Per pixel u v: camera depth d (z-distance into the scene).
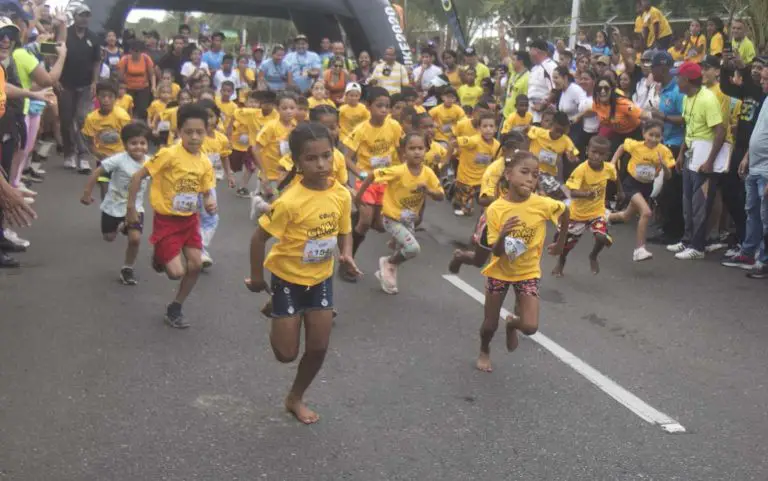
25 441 4.32
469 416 4.82
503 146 7.72
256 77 20.30
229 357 5.63
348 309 6.84
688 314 7.03
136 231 7.00
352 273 4.89
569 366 5.70
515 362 5.74
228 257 8.39
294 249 4.45
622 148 8.96
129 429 4.51
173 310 6.20
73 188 11.69
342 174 7.90
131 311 6.53
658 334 6.48
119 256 8.20
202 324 6.30
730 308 7.24
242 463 4.18
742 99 8.87
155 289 7.16
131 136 7.47
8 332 5.93
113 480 3.97
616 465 4.29
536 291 5.40
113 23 18.48
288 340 4.53
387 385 5.25
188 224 6.26
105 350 5.67
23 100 8.72
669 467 4.29
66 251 8.32
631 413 4.95
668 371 5.68
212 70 19.48
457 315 6.76
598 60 12.50
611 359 5.88
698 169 8.93
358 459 4.26
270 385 5.18
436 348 5.96
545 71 12.30
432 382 5.32
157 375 5.27
